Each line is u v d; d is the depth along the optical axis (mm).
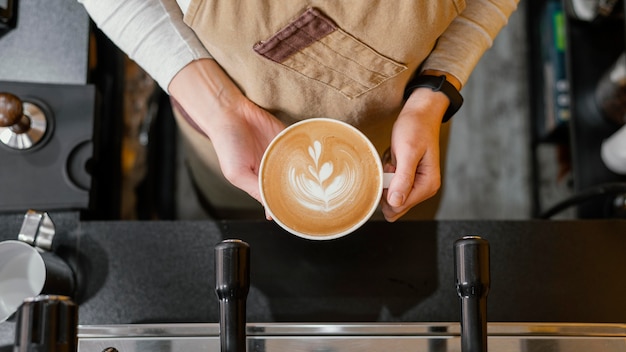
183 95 988
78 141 1188
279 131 995
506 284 1106
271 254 1112
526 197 2152
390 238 1121
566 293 1101
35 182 1162
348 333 986
